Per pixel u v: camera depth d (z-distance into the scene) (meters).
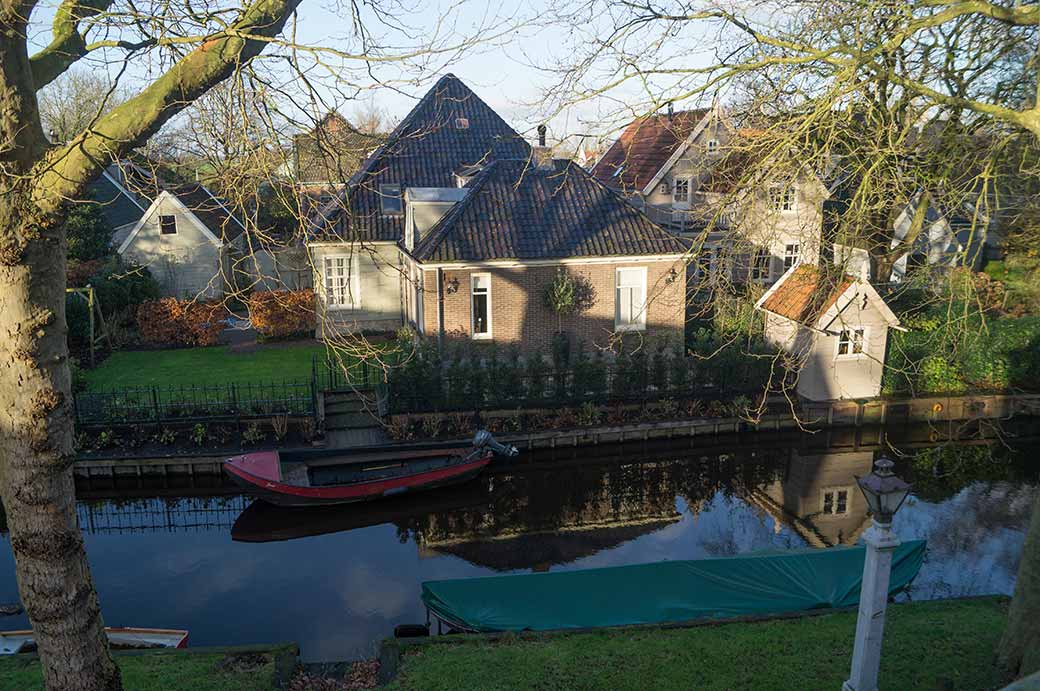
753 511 19.19
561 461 21.95
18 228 5.96
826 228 15.30
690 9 10.04
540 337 25.22
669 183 35.59
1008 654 9.60
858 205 11.85
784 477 21.34
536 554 17.00
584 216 25.73
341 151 7.16
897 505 7.82
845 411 23.08
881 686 9.37
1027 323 24.67
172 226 34.66
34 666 9.95
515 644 10.79
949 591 14.51
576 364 22.55
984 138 13.12
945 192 12.16
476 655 10.46
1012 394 23.73
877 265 21.25
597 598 11.86
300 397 22.42
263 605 14.68
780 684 9.54
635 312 25.69
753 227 11.55
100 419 20.89
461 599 11.85
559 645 10.69
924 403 23.47
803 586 12.04
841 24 10.66
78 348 27.48
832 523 18.36
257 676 10.01
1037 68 10.07
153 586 15.52
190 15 6.28
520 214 25.42
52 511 6.56
